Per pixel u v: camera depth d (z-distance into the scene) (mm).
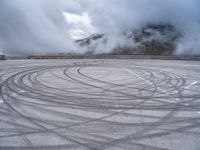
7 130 4797
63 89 8664
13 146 4117
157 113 6051
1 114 5762
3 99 7133
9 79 10445
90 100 7203
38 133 4676
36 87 8914
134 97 7680
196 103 7074
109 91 8477
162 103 7016
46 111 6059
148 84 9875
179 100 7395
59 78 10977
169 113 6074
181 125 5234
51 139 4414
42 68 14539
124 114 5918
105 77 11477
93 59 22641
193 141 4426
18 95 7645
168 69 14875
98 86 9305
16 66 15359
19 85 9211
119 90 8672
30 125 5086
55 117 5613
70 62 18969
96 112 6035
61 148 4074
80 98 7426
